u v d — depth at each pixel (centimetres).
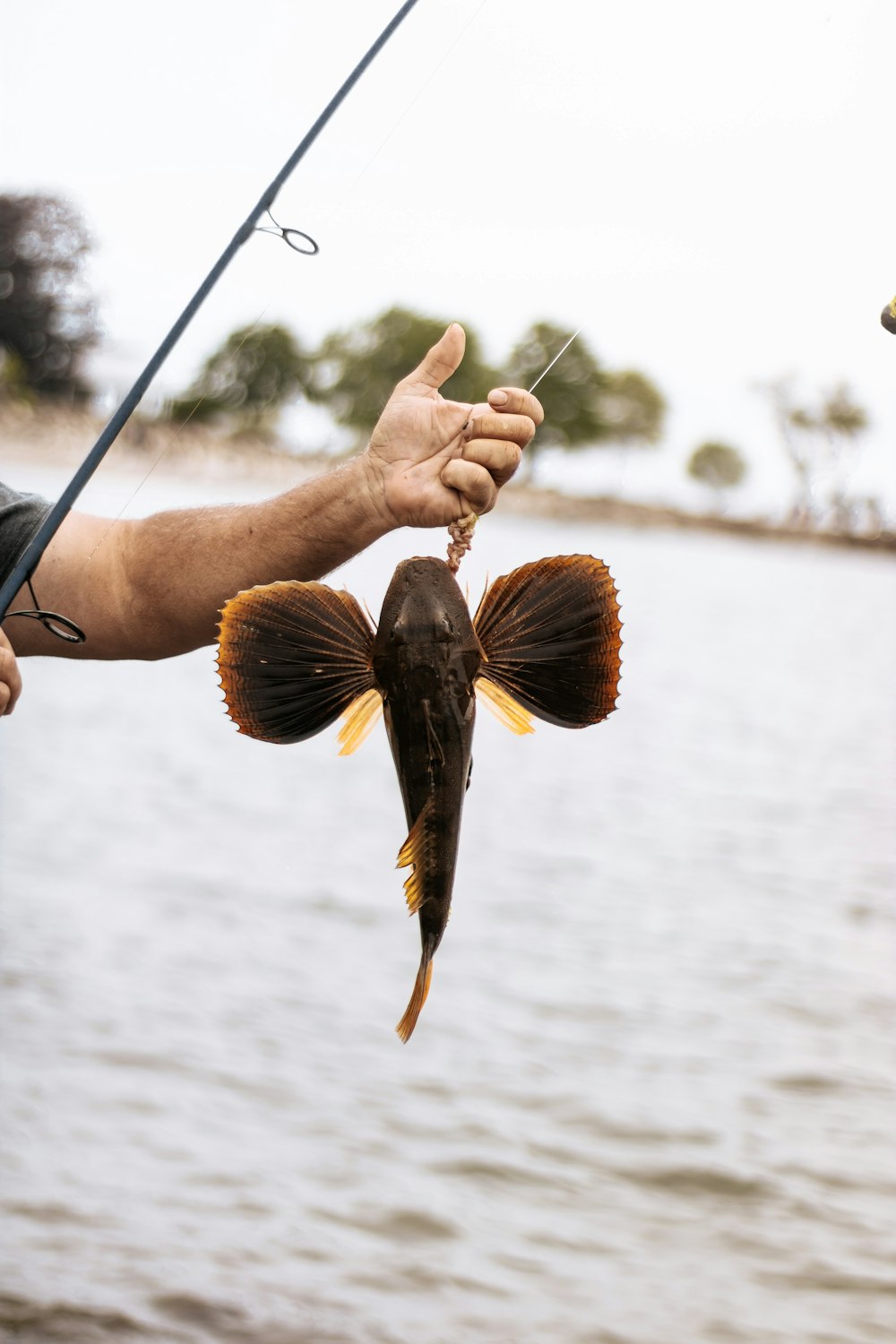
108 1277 451
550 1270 480
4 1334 416
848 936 911
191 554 249
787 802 1455
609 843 1198
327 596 175
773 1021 728
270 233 233
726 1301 466
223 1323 434
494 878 1047
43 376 5700
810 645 3559
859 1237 507
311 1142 554
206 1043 639
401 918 878
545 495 8319
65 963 730
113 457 2542
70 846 1018
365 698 174
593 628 176
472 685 171
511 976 783
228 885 931
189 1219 490
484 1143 562
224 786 1335
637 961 833
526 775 1570
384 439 217
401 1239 489
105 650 266
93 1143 538
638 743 1856
